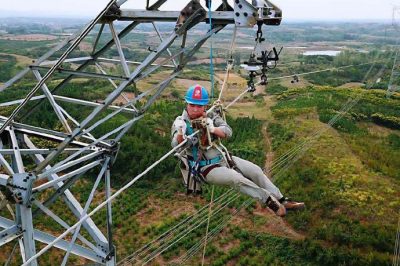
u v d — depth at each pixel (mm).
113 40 10062
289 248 31484
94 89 81938
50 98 9422
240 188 7867
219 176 7863
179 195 40125
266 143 54406
